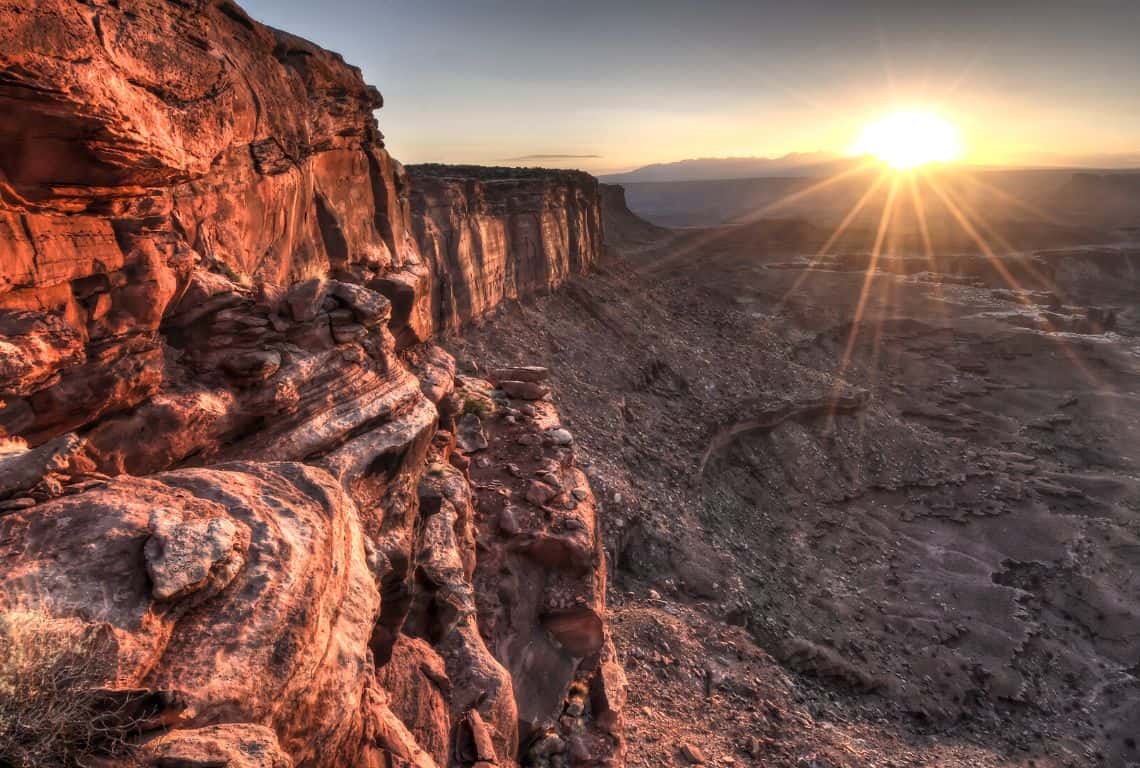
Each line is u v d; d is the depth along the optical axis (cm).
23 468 507
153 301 770
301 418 951
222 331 898
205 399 838
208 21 866
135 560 462
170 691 394
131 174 713
